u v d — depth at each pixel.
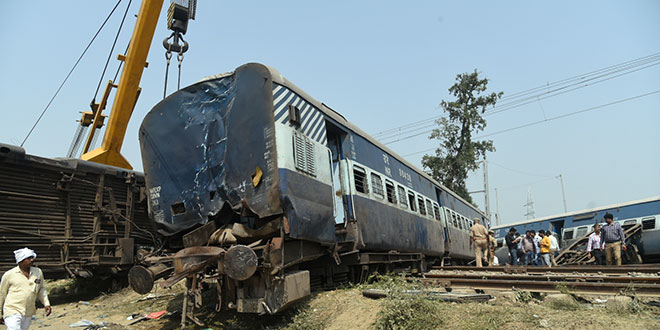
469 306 5.84
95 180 10.41
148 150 7.81
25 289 5.35
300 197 6.28
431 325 5.29
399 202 11.08
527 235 15.58
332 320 6.17
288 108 6.59
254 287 5.97
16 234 8.80
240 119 6.64
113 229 10.63
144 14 13.12
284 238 6.04
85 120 15.23
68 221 9.65
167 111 7.64
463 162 33.19
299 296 6.14
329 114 8.24
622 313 5.30
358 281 8.96
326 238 6.91
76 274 9.70
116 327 6.86
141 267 6.00
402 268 11.31
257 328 6.28
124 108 13.34
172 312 7.62
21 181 9.03
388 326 5.46
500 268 11.68
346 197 8.34
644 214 19.77
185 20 11.84
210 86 7.28
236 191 6.47
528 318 5.05
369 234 8.68
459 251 17.80
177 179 7.34
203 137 7.17
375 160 10.28
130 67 13.23
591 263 17.11
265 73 6.46
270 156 6.14
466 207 21.73
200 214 6.93
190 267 5.96
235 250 5.51
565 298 6.33
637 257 18.95
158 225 7.48
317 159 7.14
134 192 11.20
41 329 7.16
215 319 6.79
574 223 23.25
